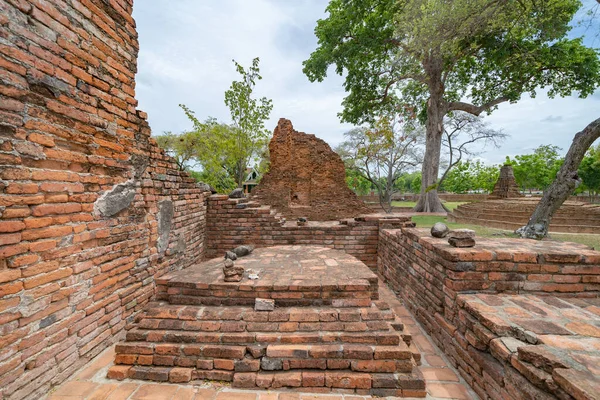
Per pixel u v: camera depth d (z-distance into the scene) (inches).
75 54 113.9
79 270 116.0
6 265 88.4
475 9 424.2
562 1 446.0
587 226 406.3
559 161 1218.0
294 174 433.7
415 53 537.3
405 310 181.6
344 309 122.3
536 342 89.5
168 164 191.9
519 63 565.3
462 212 575.8
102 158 129.3
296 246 205.9
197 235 250.5
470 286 126.8
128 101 148.9
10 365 88.4
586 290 124.3
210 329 116.1
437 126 690.2
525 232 322.7
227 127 745.0
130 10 150.3
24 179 93.5
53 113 104.3
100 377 111.7
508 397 89.1
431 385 110.9
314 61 646.5
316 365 107.6
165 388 106.2
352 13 575.5
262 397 102.0
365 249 274.4
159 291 134.2
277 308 124.0
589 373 71.6
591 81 585.0
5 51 87.0
